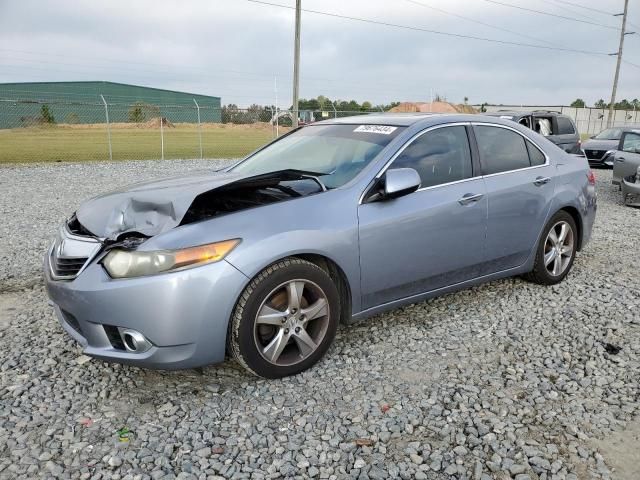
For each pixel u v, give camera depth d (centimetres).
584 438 266
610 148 1667
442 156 398
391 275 360
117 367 336
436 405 294
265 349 310
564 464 247
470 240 402
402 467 244
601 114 5412
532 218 448
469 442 262
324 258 332
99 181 1313
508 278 511
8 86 6206
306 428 273
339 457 251
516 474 240
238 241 295
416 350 361
